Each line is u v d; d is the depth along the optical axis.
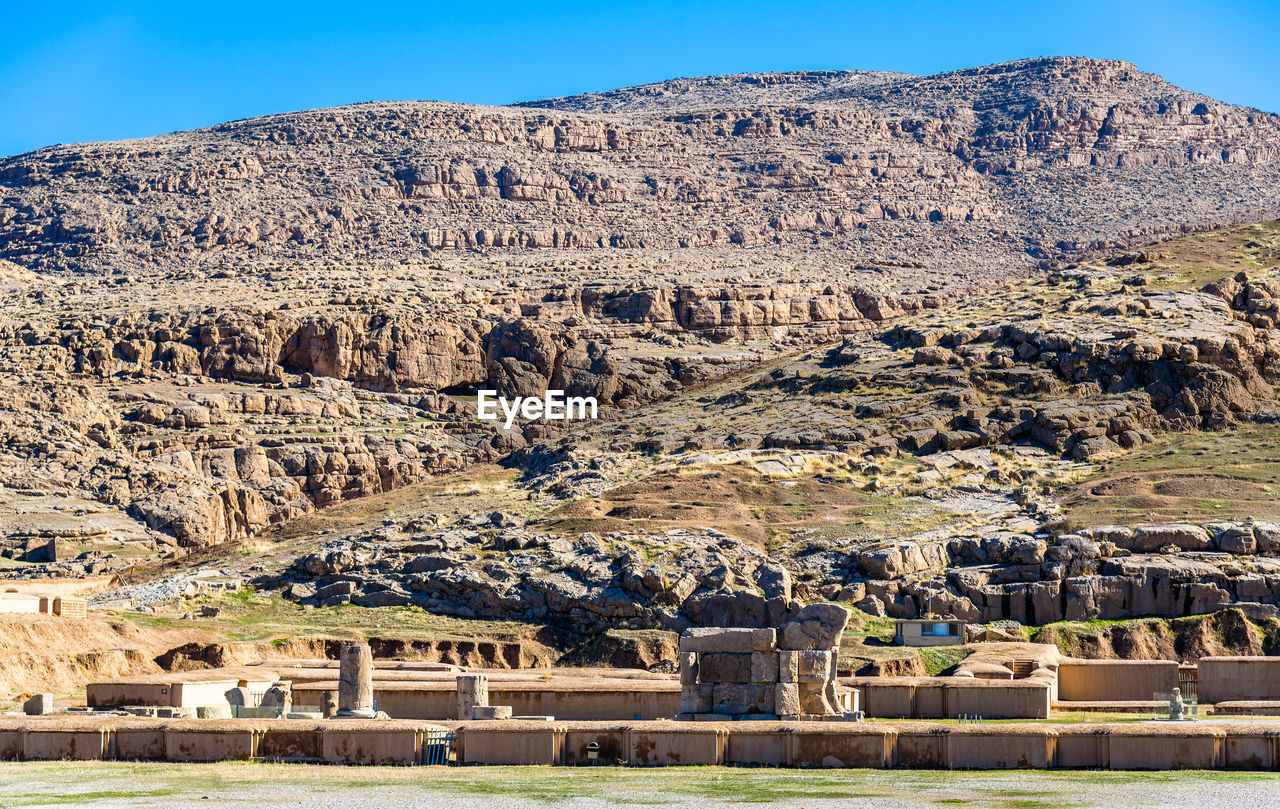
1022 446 120.06
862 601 89.38
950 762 45.69
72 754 48.66
